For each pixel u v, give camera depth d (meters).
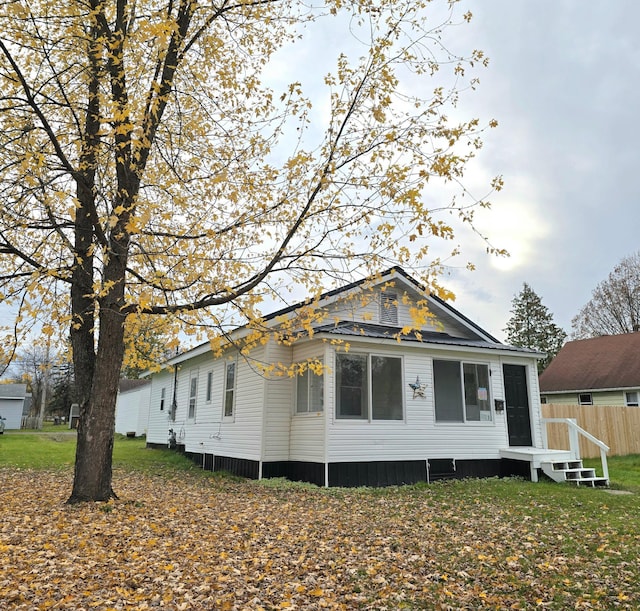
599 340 30.00
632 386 24.94
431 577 5.14
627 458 17.73
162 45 6.20
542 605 4.48
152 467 15.05
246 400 13.43
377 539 6.51
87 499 7.76
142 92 7.21
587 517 8.13
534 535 6.88
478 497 10.13
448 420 13.04
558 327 44.97
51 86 7.70
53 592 4.33
